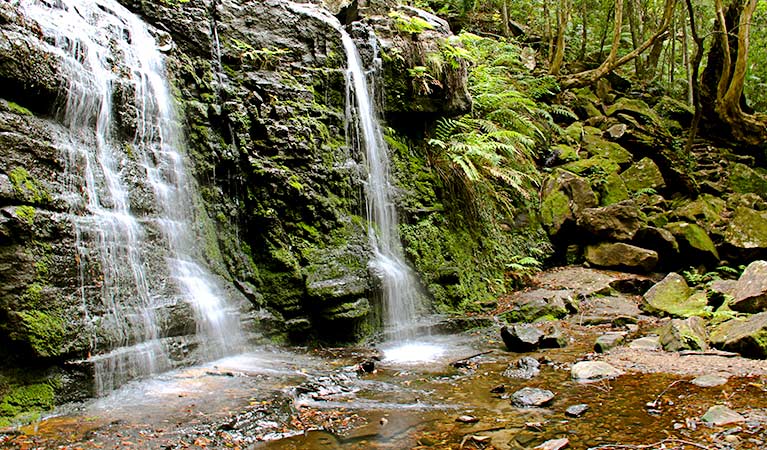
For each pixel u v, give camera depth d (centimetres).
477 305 838
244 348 578
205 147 633
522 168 1136
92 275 455
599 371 521
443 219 890
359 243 713
